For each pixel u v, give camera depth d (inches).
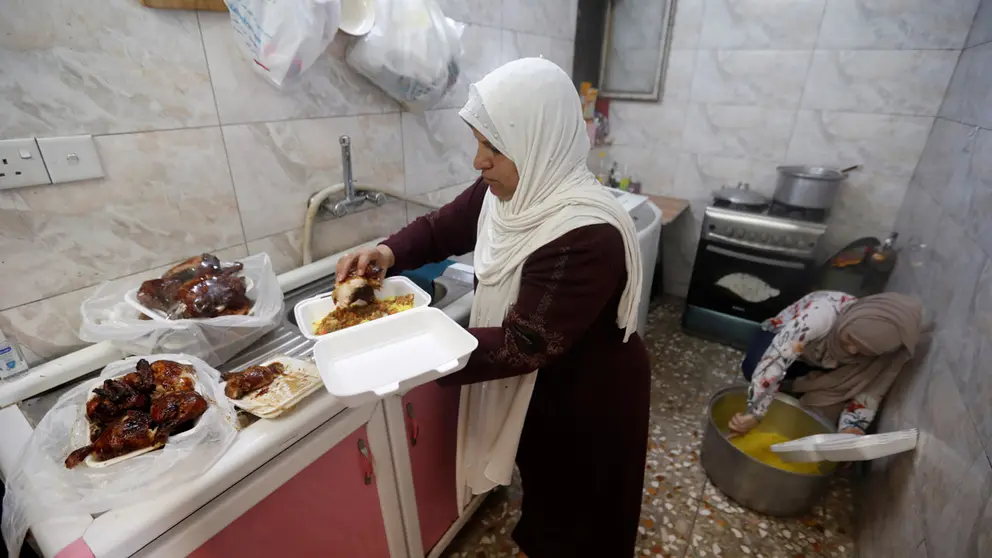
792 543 57.5
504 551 56.7
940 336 49.4
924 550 38.3
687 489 64.6
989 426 33.3
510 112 31.2
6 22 29.9
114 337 32.8
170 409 26.2
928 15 73.8
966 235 49.8
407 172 62.7
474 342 29.2
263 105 44.9
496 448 42.8
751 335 94.3
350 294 36.7
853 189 87.9
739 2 87.0
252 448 27.5
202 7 38.1
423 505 47.2
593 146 104.4
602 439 40.3
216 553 27.7
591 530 44.9
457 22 58.2
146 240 40.1
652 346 97.4
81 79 33.7
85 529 22.8
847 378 63.6
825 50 83.0
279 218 49.6
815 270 87.0
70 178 34.4
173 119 39.2
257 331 37.9
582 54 97.3
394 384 25.4
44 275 35.2
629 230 32.9
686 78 96.8
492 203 38.1
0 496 30.9
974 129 57.0
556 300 30.7
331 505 35.1
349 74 51.4
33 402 32.9
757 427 68.4
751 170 96.7
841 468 67.1
